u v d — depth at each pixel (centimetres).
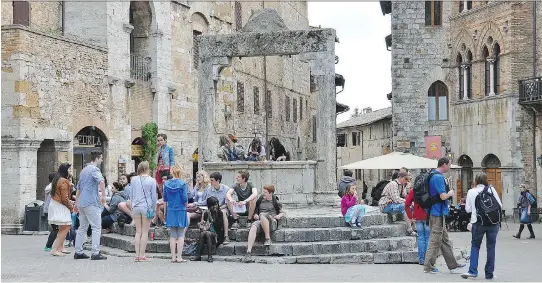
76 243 2020
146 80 4338
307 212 2416
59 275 1673
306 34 2728
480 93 4559
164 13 4472
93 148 3750
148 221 1964
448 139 4816
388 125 6094
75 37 3631
